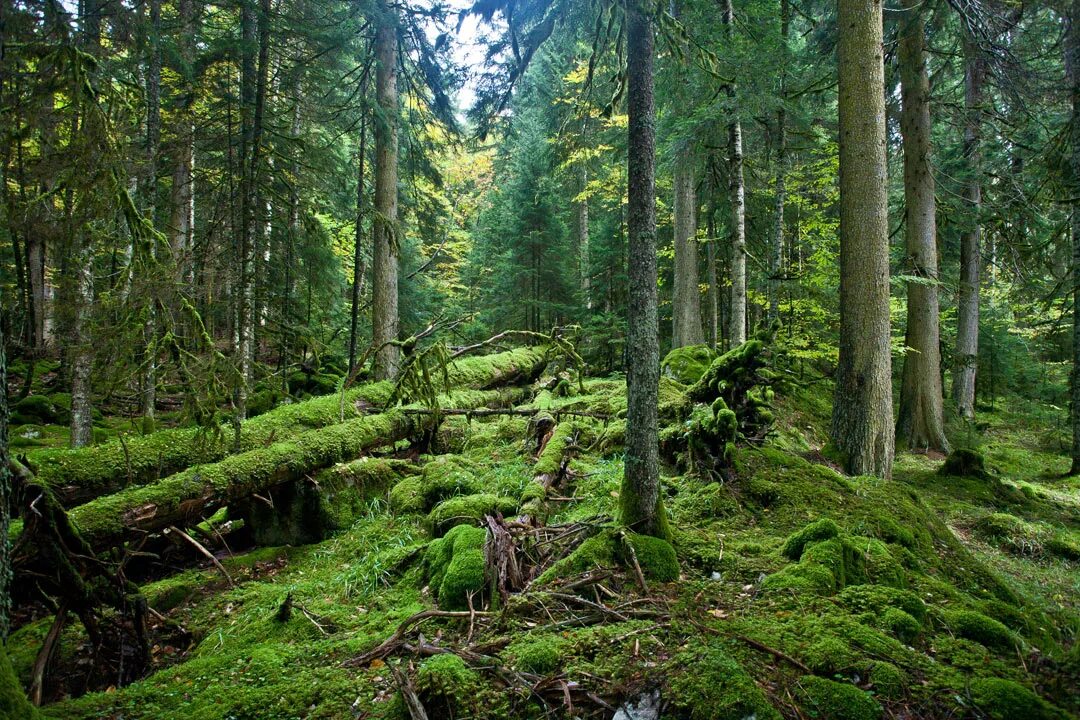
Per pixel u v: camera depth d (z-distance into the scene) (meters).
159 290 5.38
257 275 10.76
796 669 2.88
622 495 4.55
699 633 3.23
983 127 12.77
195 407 5.90
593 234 22.31
